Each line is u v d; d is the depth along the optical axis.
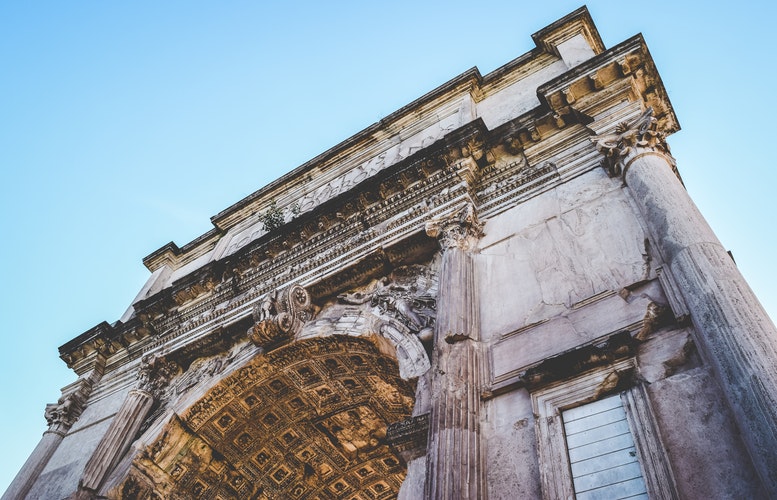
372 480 16.52
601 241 10.05
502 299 10.25
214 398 14.30
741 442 6.41
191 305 17.20
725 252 8.13
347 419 15.16
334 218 15.45
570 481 7.14
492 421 8.38
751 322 6.90
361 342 12.46
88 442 15.38
